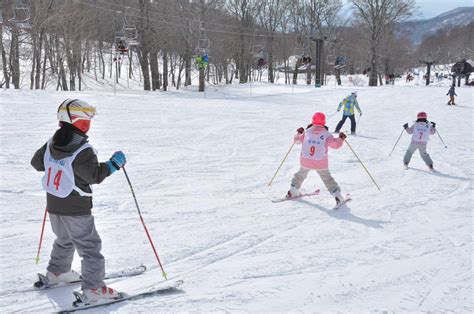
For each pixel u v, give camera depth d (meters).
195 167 9.80
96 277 3.65
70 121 3.49
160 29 40.75
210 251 5.11
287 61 69.12
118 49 32.19
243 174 9.31
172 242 5.35
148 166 9.66
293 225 6.18
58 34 35.56
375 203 7.40
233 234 5.72
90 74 53.34
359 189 8.33
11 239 5.20
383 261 4.95
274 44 64.00
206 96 32.81
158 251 5.04
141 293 3.92
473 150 13.12
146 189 7.81
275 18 61.12
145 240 5.39
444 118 21.53
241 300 3.94
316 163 7.13
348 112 15.80
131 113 18.12
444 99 31.25
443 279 4.50
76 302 3.61
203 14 43.12
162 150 11.50
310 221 6.38
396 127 18.08
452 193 8.21
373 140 14.66
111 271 4.44
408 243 5.55
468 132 17.00
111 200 7.04
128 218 6.22
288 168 10.04
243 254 5.06
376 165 10.68
